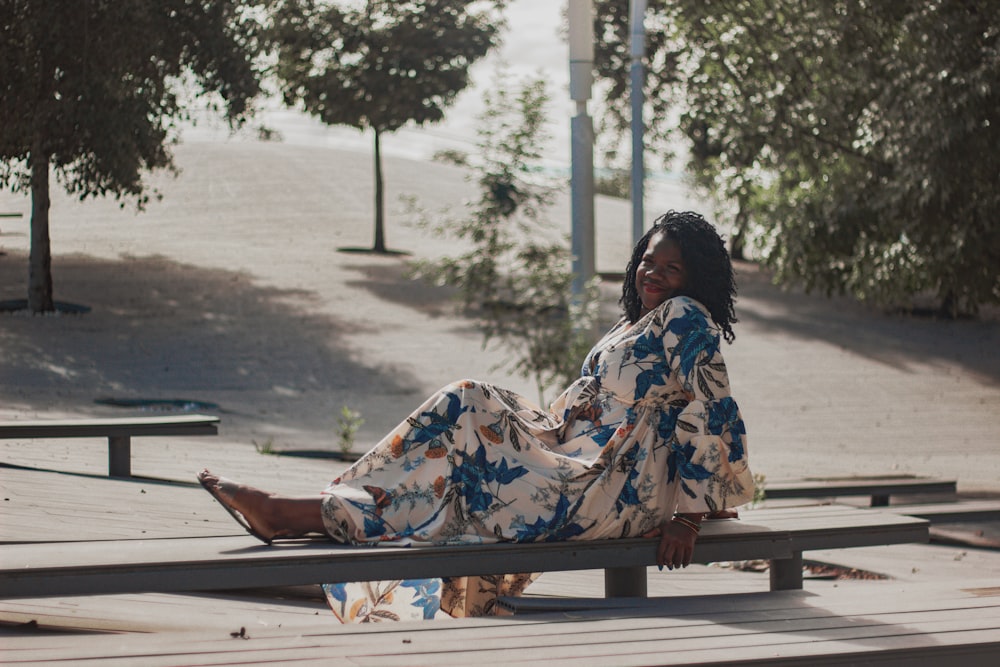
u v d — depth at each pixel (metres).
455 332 20.64
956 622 3.21
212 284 22.86
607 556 3.47
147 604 3.92
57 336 17.30
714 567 6.29
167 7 17.92
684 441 3.46
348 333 19.78
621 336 3.70
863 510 4.47
